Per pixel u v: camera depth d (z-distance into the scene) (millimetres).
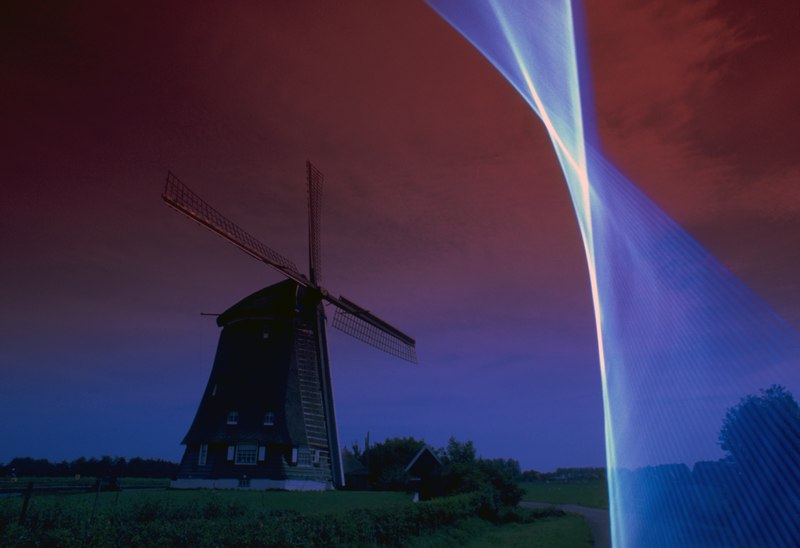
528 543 20938
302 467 30891
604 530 24172
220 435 31094
